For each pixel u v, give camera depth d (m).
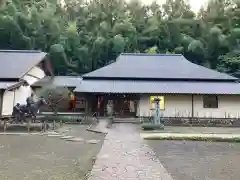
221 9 48.97
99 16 48.62
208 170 7.68
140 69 27.41
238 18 47.25
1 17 39.69
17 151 10.21
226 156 9.85
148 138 13.80
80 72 42.81
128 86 24.12
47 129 17.05
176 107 24.00
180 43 45.97
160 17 49.84
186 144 12.55
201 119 23.41
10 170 7.38
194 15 50.94
